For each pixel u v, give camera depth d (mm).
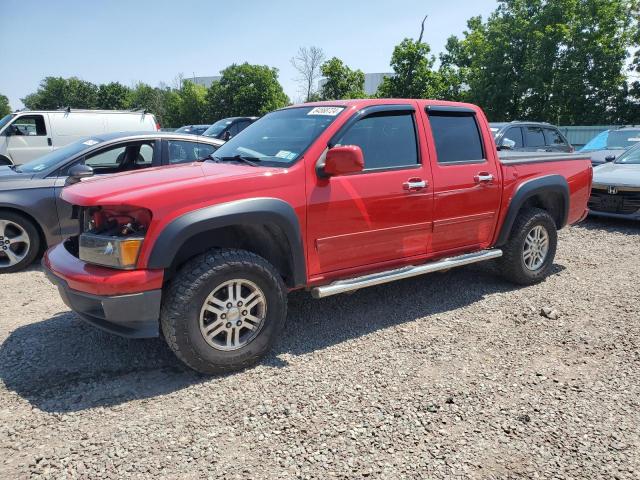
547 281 5477
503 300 4875
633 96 29047
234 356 3389
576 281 5465
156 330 3191
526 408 3006
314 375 3410
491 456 2574
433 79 23203
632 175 8383
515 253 5070
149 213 3092
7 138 10992
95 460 2539
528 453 2598
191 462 2527
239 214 3293
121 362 3600
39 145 11297
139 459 2549
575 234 7996
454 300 4887
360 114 4000
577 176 5648
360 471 2461
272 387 3250
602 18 28953
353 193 3840
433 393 3172
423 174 4266
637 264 6129
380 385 3273
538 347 3838
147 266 3090
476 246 4836
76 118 11680
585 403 3055
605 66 28672
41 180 5934
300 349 3828
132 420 2887
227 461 2535
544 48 29156
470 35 36250
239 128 13938
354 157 3457
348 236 3875
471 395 3152
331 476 2426
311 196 3643
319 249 3754
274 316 3547
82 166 5184
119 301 3045
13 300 4906
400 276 4121
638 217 8102
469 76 34406
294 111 4457
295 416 2922
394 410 2984
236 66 49938
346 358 3670
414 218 4238
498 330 4164
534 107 31422
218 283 3266
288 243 3572
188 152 6859
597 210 8617
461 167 4547
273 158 3814
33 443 2676
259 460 2543
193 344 3211
